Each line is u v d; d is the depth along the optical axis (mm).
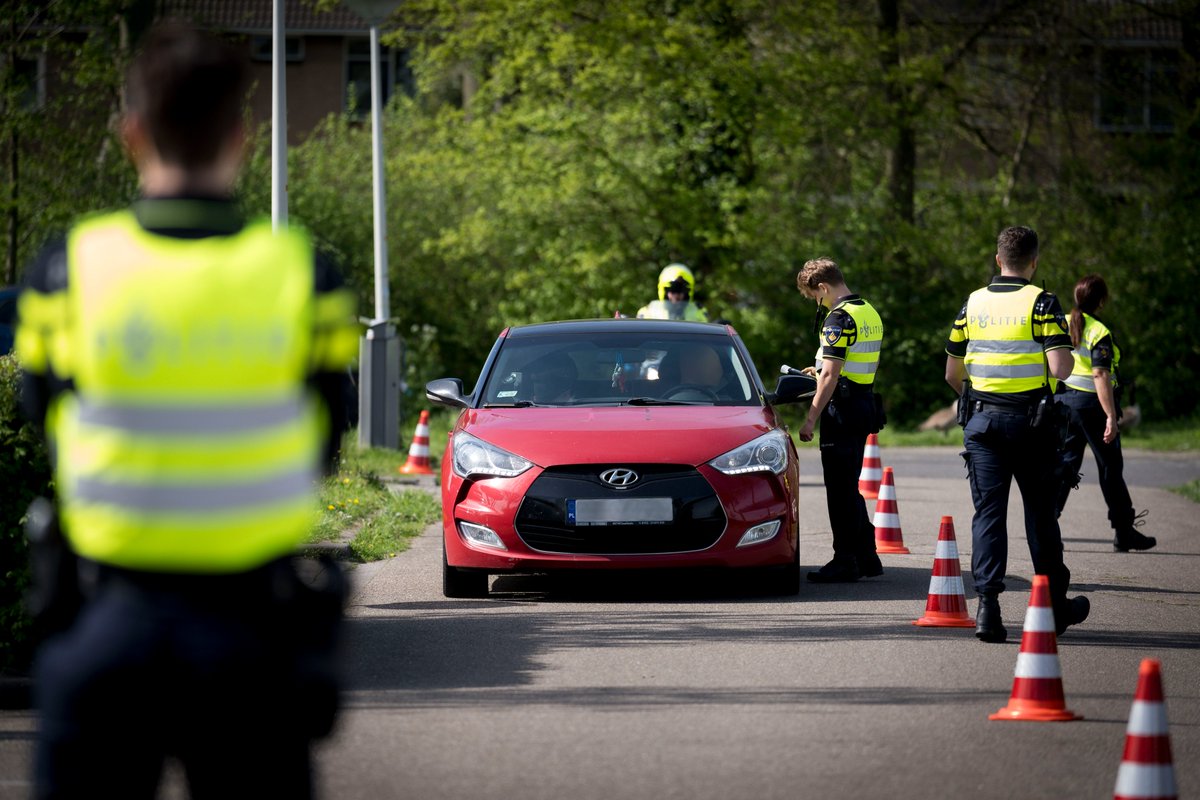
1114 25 95125
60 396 9273
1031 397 24266
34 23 67062
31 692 20234
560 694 20656
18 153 68062
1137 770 14555
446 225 104000
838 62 86500
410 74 144750
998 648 24047
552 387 31375
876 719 19312
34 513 9656
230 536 8992
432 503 44250
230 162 9484
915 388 89875
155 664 8938
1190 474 59656
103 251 9086
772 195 90562
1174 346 88750
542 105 89562
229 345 9031
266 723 9266
